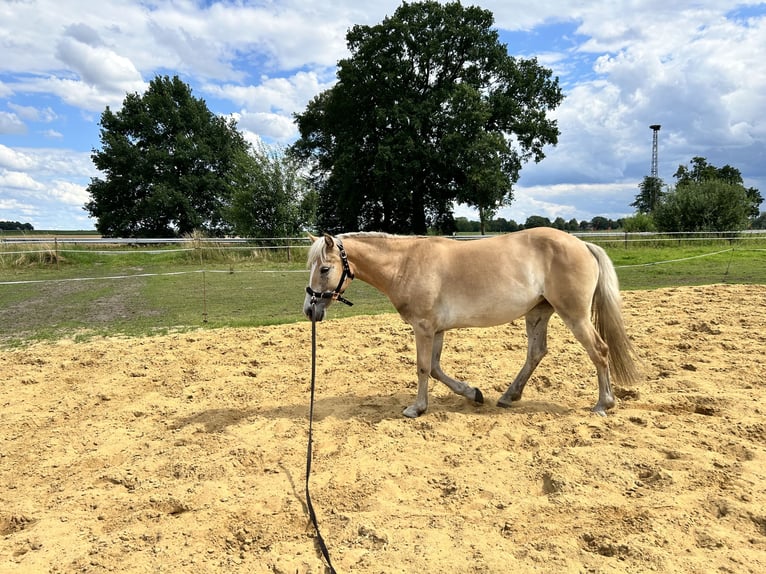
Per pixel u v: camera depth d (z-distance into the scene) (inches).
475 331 358.3
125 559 121.3
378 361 288.7
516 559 114.3
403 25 1332.4
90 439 198.4
